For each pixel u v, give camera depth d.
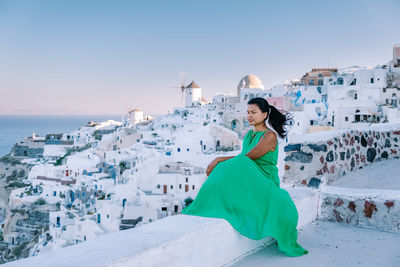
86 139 96.81
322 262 3.47
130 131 80.69
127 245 2.65
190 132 60.81
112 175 57.19
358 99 53.81
